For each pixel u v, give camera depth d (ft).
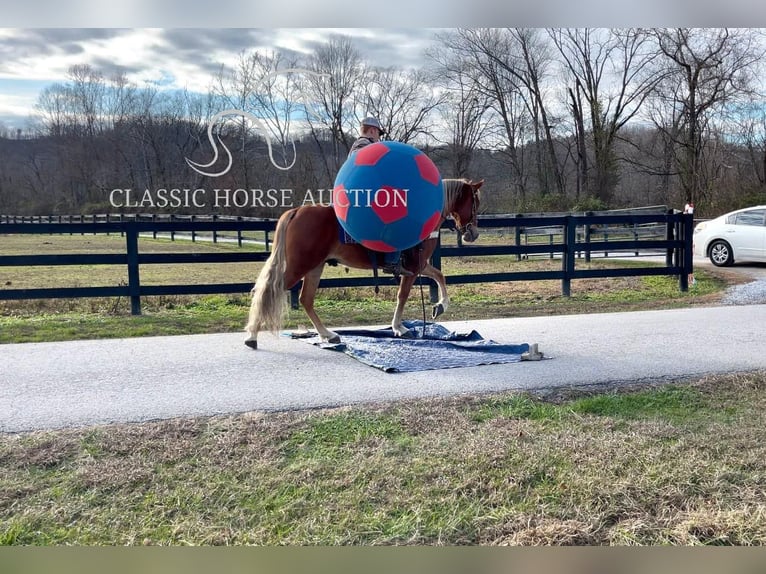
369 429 13.46
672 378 17.66
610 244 37.32
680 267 38.88
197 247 74.84
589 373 18.16
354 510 10.03
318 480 11.03
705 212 98.32
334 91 98.68
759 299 34.32
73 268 58.95
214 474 11.25
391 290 38.60
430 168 17.94
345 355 20.81
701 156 103.65
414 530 9.45
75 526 9.55
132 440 12.73
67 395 15.94
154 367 19.08
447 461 11.76
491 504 10.27
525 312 31.09
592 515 9.88
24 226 27.78
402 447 12.50
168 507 10.11
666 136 109.81
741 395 16.20
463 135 119.24
